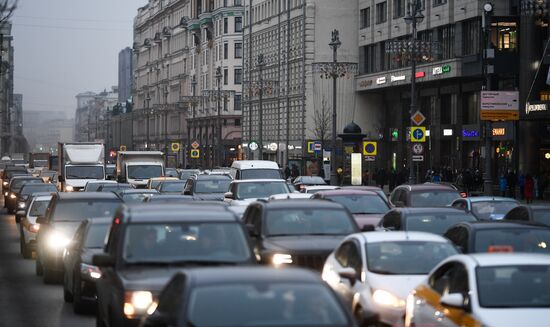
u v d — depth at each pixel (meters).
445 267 23.98
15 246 67.94
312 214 36.47
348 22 180.62
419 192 57.94
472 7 130.12
